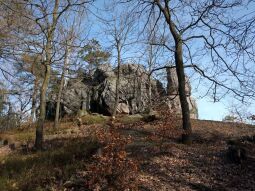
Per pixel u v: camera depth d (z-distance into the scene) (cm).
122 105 3538
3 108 4262
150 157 1498
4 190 1181
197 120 2662
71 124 2969
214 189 1230
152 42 1975
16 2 1163
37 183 1238
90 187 1144
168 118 1684
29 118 3506
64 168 1330
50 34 1683
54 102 3684
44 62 1731
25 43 1326
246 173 1338
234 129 2272
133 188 1137
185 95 1898
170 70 2930
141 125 2112
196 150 1645
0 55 1382
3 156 1792
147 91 3447
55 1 1786
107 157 1140
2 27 1262
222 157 1507
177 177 1317
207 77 1650
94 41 2462
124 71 3647
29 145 2050
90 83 3759
